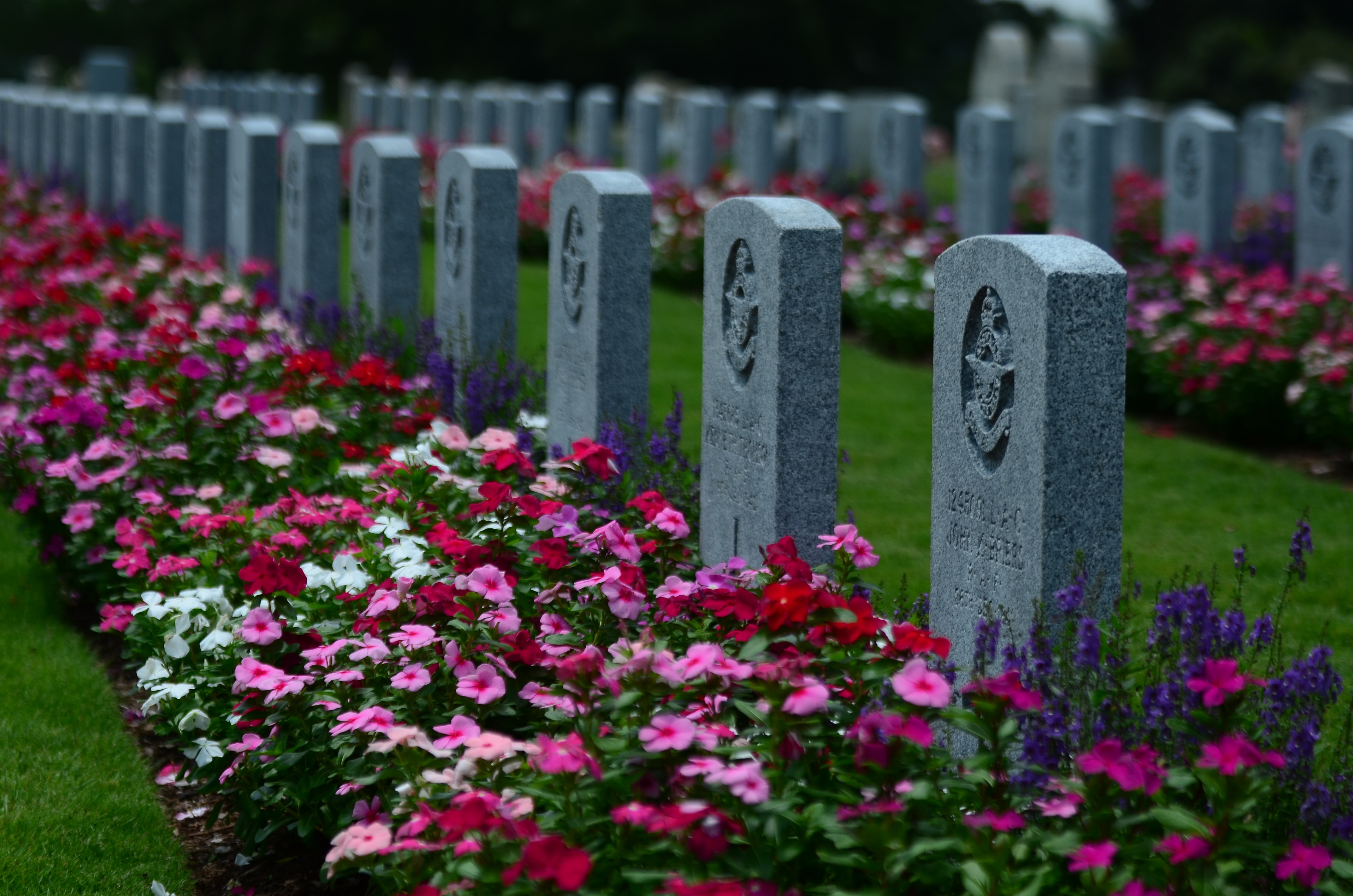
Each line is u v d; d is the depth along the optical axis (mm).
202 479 6590
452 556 4754
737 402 6113
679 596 4270
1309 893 3078
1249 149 20281
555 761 3139
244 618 4797
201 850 4820
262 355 8070
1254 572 4324
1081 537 4371
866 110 29219
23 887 4398
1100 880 2945
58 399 6969
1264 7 58594
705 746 3262
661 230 16594
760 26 53281
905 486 8789
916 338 12828
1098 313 4281
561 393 7992
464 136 26656
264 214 13164
